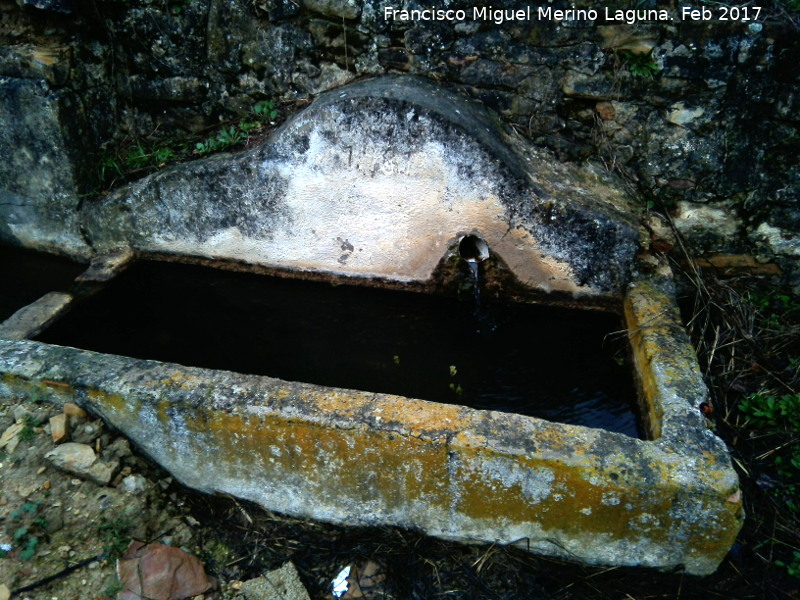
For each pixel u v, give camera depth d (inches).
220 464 67.5
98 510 64.3
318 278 94.3
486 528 64.2
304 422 61.2
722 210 83.4
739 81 75.1
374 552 66.3
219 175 85.8
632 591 61.4
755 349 80.3
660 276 80.8
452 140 76.2
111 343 85.0
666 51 75.6
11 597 58.1
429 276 89.7
